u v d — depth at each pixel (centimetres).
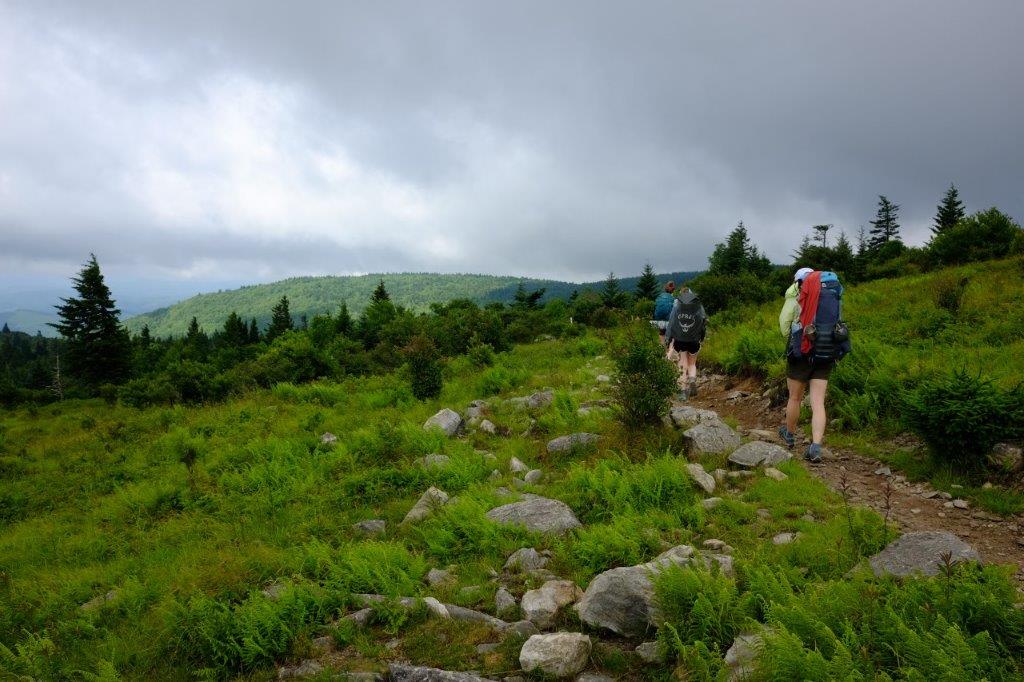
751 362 1020
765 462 607
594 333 2031
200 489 876
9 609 525
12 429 1909
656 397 715
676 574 350
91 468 1164
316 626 393
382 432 927
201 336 8800
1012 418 510
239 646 369
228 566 509
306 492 771
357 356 2300
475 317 2825
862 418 712
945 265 1917
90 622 467
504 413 1045
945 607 282
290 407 1427
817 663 246
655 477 567
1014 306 980
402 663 341
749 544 438
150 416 1672
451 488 701
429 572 479
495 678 320
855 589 314
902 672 236
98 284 4753
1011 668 245
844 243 2253
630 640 344
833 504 503
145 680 370
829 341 611
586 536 471
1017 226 1864
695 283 2291
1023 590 349
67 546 734
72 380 5372
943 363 764
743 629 319
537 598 391
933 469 550
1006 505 466
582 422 869
